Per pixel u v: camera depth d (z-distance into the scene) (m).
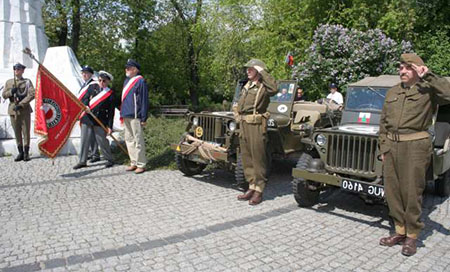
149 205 5.57
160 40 26.19
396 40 12.70
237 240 4.41
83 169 7.82
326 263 3.90
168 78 26.75
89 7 20.67
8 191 6.09
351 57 10.93
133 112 7.39
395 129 4.15
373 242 4.49
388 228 4.96
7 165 7.92
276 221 5.09
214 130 6.59
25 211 5.19
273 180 7.45
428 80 3.95
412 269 3.82
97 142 8.04
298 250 4.19
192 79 29.03
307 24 14.38
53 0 19.69
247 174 5.87
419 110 4.04
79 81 10.80
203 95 33.84
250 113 5.61
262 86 5.57
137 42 24.50
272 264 3.84
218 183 6.96
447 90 3.91
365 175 4.99
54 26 19.70
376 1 13.15
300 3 14.41
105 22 21.83
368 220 5.25
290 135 7.01
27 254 3.92
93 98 7.89
